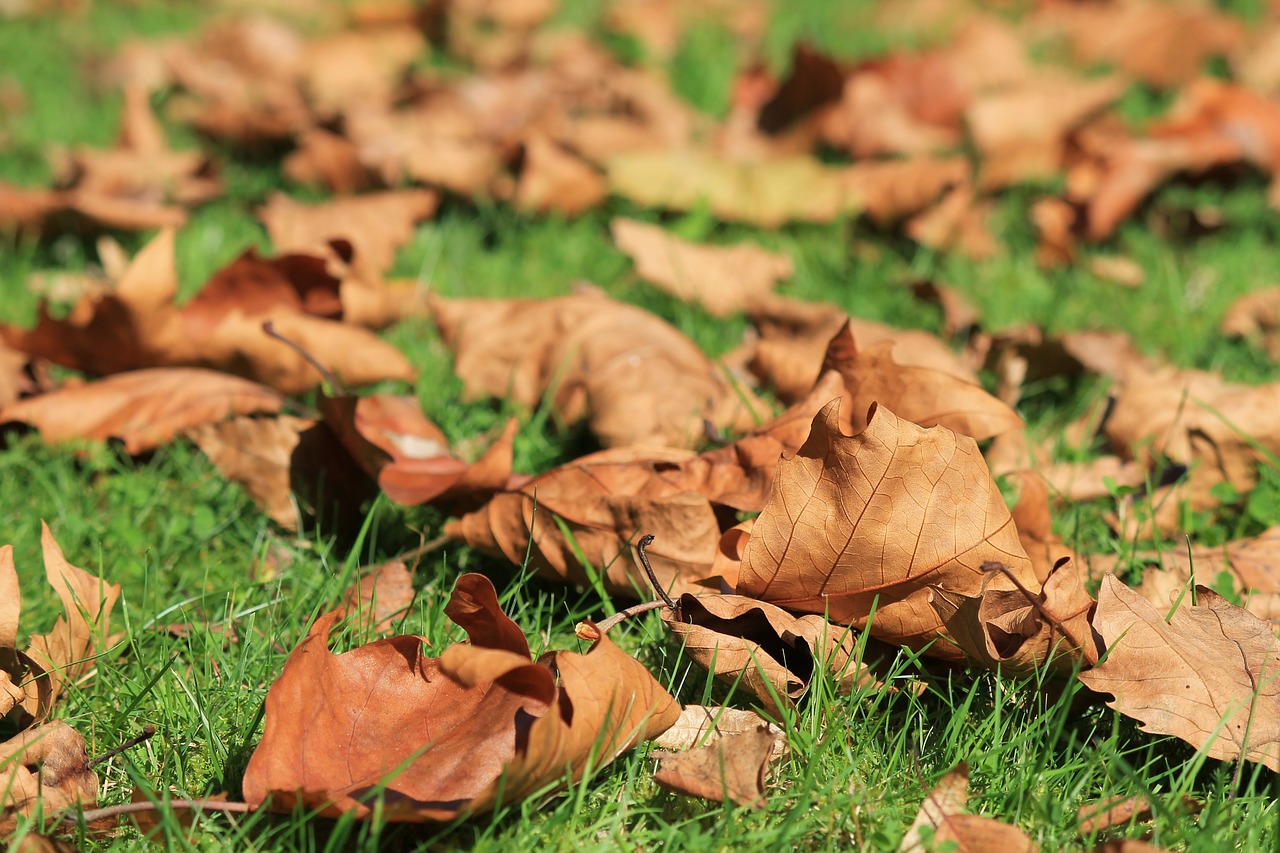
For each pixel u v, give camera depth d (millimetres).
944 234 2400
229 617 2010
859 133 2578
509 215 2469
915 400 2055
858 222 2453
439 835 1908
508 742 1932
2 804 1903
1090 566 2057
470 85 2902
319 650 1942
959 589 1974
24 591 2055
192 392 2160
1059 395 2232
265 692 1983
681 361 2158
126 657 2016
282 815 1925
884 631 1989
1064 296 2346
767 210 2441
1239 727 1938
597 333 2170
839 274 2379
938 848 1906
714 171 2461
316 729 1935
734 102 2846
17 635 2010
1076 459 2150
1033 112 2512
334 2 3779
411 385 2225
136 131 2553
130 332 2178
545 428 2182
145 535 2102
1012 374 2193
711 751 1937
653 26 3410
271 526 2107
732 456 2064
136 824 1925
